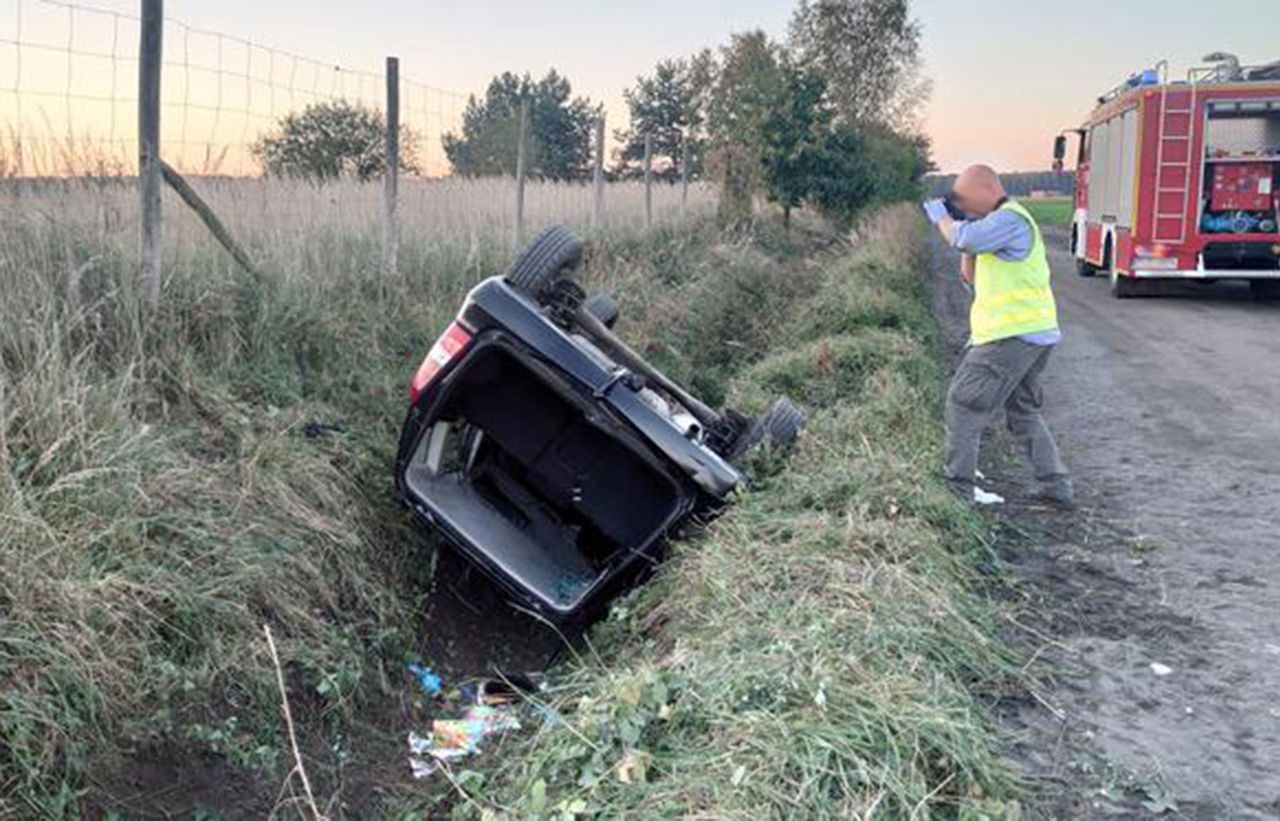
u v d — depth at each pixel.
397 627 4.88
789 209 23.38
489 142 14.74
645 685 3.50
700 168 23.75
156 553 4.04
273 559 4.44
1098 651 4.53
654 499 5.41
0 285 4.93
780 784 3.03
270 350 6.02
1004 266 6.04
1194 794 3.52
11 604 3.41
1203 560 5.66
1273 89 15.72
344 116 8.80
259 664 4.02
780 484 5.46
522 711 4.48
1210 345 13.23
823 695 3.34
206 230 6.36
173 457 4.54
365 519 5.28
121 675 3.53
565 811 3.05
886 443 6.49
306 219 7.63
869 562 4.56
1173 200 16.27
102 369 5.07
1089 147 21.48
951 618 4.32
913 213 32.97
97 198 5.91
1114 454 7.94
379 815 3.82
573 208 13.59
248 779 3.72
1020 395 6.50
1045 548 5.80
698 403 6.09
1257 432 8.66
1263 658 4.52
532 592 4.94
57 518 3.84
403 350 7.09
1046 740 3.81
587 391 4.90
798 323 12.05
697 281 12.59
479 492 5.69
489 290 5.09
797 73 22.83
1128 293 18.44
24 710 3.19
